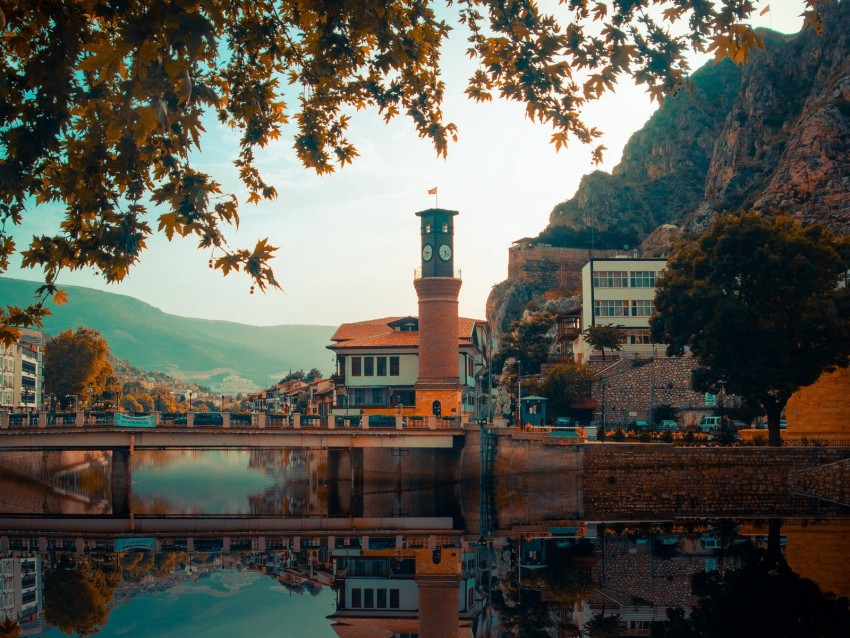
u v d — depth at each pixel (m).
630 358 89.12
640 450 60.53
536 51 10.21
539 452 62.97
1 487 73.88
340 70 11.16
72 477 87.81
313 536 48.19
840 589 32.19
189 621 27.73
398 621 28.33
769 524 51.19
